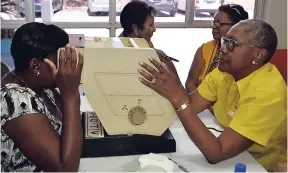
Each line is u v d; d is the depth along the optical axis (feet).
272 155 4.77
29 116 3.44
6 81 3.67
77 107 3.65
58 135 3.59
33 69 3.58
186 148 4.41
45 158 3.46
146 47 4.04
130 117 4.05
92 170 3.80
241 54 4.20
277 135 4.65
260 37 4.14
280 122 4.31
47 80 3.68
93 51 3.72
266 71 4.40
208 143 3.93
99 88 3.89
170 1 11.11
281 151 4.78
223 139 4.03
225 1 11.39
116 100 3.97
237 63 4.26
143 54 3.78
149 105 4.05
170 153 4.26
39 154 3.45
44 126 3.49
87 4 10.73
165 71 3.83
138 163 3.93
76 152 3.56
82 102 5.43
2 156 3.68
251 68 4.36
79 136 3.61
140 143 4.14
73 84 3.56
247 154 4.38
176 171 3.85
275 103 4.12
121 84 3.90
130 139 4.09
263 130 4.09
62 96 3.61
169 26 11.30
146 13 6.95
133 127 4.10
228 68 4.39
